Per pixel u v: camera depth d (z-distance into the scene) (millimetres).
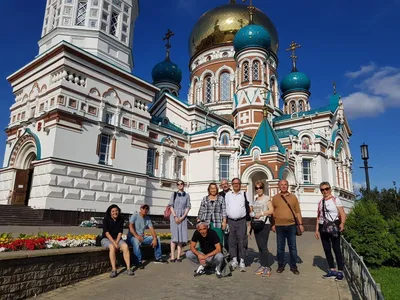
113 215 9820
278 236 9625
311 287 7945
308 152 34938
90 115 24484
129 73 27828
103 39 27109
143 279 8750
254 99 38906
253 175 32406
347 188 40125
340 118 41469
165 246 12969
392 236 13438
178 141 33906
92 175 23922
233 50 45531
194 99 47844
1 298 6555
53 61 23922
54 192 21359
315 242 19000
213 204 10305
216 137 33719
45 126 22922
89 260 8961
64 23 26609
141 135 28500
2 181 25438
